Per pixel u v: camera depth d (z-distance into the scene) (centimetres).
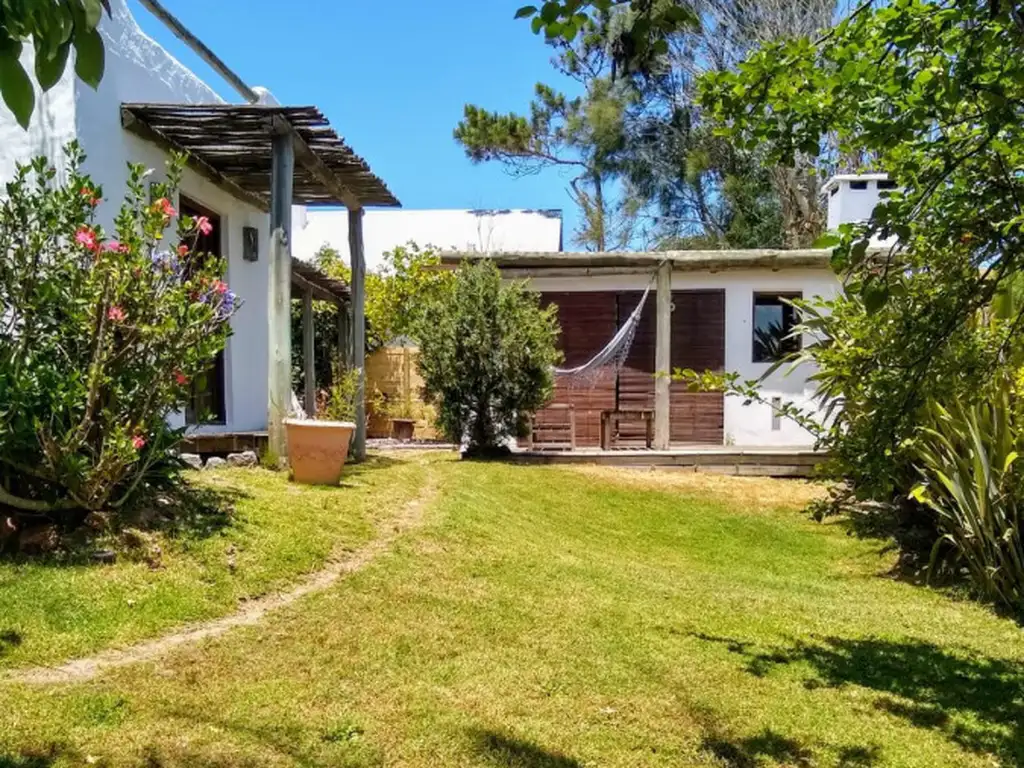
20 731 244
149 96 678
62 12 126
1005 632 458
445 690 306
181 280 485
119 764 234
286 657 324
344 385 862
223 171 772
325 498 572
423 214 2084
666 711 306
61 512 415
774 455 962
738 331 1127
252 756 246
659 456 972
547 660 345
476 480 776
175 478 487
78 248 426
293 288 1022
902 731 306
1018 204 298
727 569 601
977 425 527
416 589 421
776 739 290
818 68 307
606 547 626
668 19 198
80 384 407
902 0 269
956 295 330
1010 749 293
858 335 527
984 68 267
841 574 616
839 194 1147
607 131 1952
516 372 955
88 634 323
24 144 583
